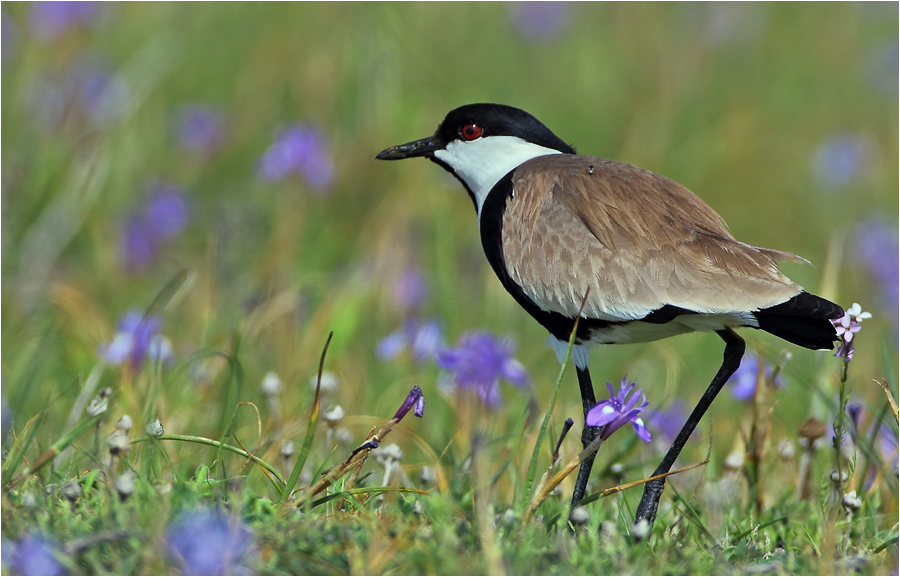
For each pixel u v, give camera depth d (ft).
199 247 48.73
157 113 57.93
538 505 22.98
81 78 54.70
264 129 57.26
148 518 20.02
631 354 43.80
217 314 42.73
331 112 57.62
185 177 54.95
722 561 21.27
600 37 65.16
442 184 51.83
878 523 26.53
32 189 48.80
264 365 38.17
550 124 60.08
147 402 30.60
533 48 63.98
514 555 20.25
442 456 27.78
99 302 45.83
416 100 57.11
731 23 64.64
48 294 43.98
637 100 60.85
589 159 28.53
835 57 66.39
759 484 27.48
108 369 32.68
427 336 36.63
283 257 46.39
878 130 63.26
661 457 31.65
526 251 27.37
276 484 23.89
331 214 53.16
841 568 21.50
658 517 27.53
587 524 23.02
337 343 39.40
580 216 26.76
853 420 26.84
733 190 58.59
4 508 20.68
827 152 58.44
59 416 33.35
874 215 56.34
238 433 31.24
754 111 61.67
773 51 66.08
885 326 47.67
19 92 53.93
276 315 39.45
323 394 30.30
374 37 57.41
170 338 40.73
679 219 26.25
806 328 24.21
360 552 19.86
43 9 56.24
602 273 25.98
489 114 32.22
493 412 32.94
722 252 25.31
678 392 39.86
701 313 24.86
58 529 20.22
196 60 61.00
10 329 42.78
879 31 68.44
